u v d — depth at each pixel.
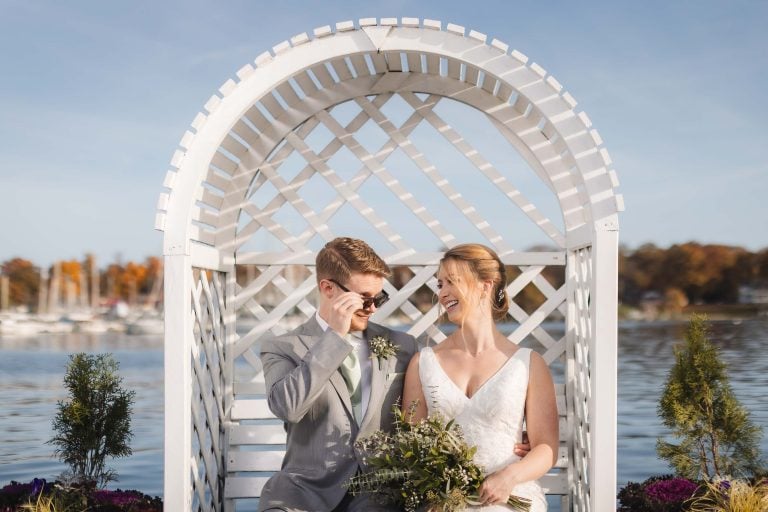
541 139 3.74
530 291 21.23
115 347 34.81
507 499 2.70
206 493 3.85
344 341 2.83
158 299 50.91
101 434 4.55
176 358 3.02
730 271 30.75
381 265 3.04
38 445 7.98
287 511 2.77
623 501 4.17
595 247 2.93
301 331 3.10
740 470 4.19
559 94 3.02
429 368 3.05
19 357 25.92
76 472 4.48
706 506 3.68
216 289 3.79
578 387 3.63
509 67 3.04
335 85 3.87
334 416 2.95
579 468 3.63
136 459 7.60
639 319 30.97
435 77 3.83
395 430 3.00
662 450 4.36
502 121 3.78
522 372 2.97
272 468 3.79
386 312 3.89
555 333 17.95
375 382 3.01
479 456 2.87
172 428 3.00
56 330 49.91
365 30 3.08
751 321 20.45
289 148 3.97
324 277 3.04
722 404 4.26
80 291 50.84
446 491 2.63
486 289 3.09
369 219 3.93
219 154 3.65
